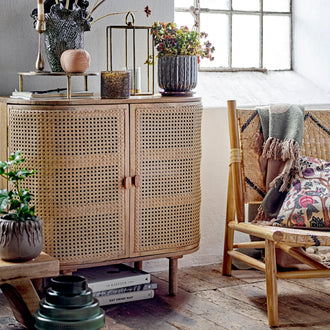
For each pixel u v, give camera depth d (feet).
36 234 7.43
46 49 9.16
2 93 9.70
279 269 10.32
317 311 8.85
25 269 7.29
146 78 10.65
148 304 9.05
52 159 8.32
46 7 9.36
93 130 8.43
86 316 6.75
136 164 8.79
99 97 9.11
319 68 12.90
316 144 10.11
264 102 12.00
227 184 11.14
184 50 9.47
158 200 9.02
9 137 8.57
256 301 9.23
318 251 10.32
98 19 9.71
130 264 10.50
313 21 12.96
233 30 12.66
